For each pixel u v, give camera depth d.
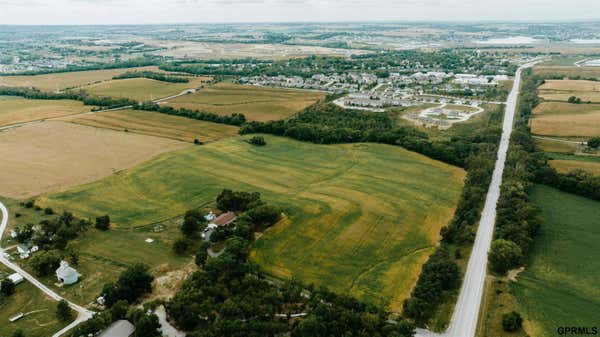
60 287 113.88
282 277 118.81
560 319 102.00
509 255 121.00
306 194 170.00
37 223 146.50
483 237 140.88
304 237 138.62
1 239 137.25
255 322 94.94
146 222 149.12
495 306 107.25
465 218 150.38
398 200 165.75
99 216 152.12
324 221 148.25
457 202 166.12
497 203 161.00
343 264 125.44
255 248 131.75
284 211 154.38
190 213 145.00
